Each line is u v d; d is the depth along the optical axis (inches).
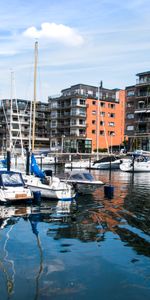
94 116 4067.4
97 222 717.9
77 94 3959.2
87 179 1243.8
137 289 398.6
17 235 606.2
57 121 4333.2
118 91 4220.0
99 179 1706.4
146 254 514.9
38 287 396.8
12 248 531.8
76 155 3024.1
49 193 991.0
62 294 382.0
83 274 437.1
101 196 1095.0
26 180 1026.7
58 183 1002.7
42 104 4830.2
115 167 2383.1
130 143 3518.7
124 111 3823.8
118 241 579.2
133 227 677.3
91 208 879.7
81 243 563.5
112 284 410.0
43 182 1032.2
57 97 4372.5
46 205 911.7
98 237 601.0
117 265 469.7
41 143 4626.0
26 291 386.3
